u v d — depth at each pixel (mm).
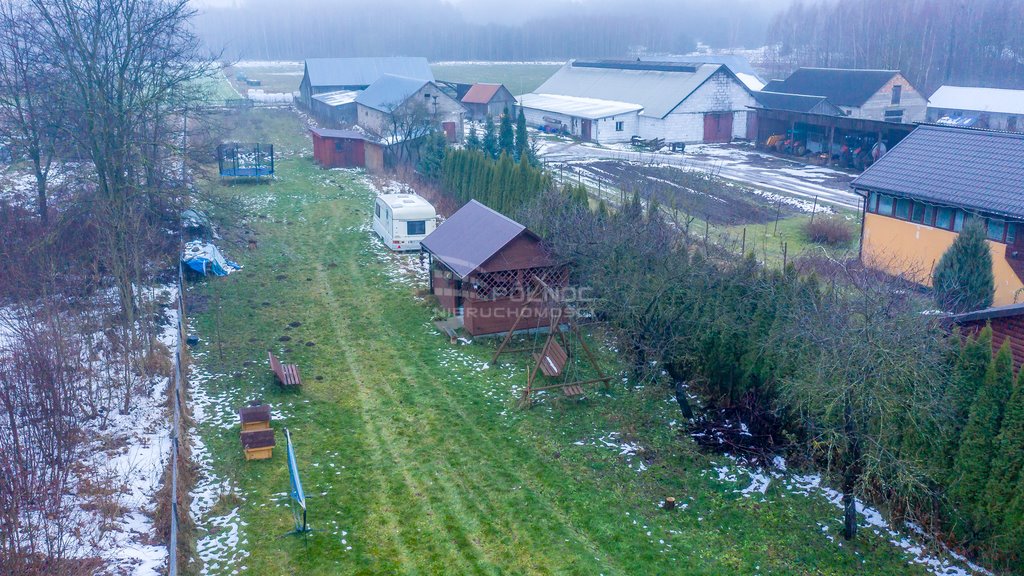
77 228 24781
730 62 99438
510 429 17672
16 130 26531
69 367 17297
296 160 53188
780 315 16766
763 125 61594
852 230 34875
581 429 17641
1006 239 24875
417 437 17297
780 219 37406
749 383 17797
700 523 14109
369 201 41188
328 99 71812
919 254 27891
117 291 23031
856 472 14188
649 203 29688
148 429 16859
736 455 16312
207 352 21828
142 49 24562
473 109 73562
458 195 38812
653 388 19422
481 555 13164
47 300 19109
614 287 20031
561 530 13883
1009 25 100438
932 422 13477
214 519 14023
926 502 13664
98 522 13164
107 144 22688
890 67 99062
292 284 27875
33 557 11445
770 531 13844
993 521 12531
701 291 18500
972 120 64812
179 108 33000
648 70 72688
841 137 55344
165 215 29406
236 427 17562
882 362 13055
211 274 28469
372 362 21406
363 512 14375
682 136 64125
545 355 19734
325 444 16922
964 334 17219
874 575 12664
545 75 141750
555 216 24969
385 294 26953
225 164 47656
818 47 124812
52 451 14297
